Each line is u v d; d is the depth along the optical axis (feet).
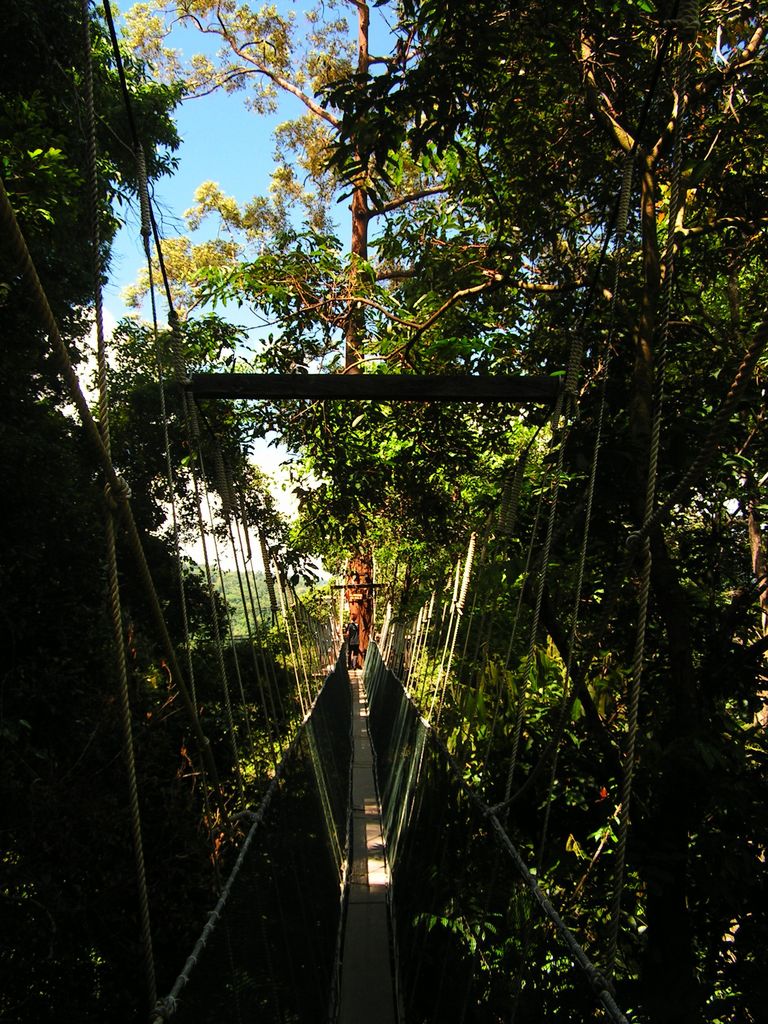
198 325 18.12
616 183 14.76
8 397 15.99
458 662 16.94
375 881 17.24
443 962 9.82
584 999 5.88
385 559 31.01
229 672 20.35
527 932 6.80
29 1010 10.07
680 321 12.98
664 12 10.36
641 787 11.22
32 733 12.90
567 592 13.88
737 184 13.12
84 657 14.30
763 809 10.00
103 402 4.26
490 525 13.28
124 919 11.72
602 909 10.94
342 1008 11.74
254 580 13.30
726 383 11.36
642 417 11.07
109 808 12.37
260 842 8.43
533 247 15.94
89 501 17.02
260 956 7.80
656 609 12.10
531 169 15.03
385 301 19.02
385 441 18.58
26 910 10.63
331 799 18.04
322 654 28.60
